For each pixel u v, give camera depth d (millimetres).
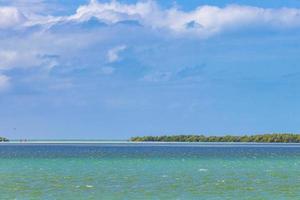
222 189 80188
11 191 77438
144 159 153750
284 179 94188
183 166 124062
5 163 133625
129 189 79938
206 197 72562
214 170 112750
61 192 76812
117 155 181750
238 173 105625
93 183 87312
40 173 104500
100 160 148125
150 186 83438
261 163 136375
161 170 112438
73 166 123438
